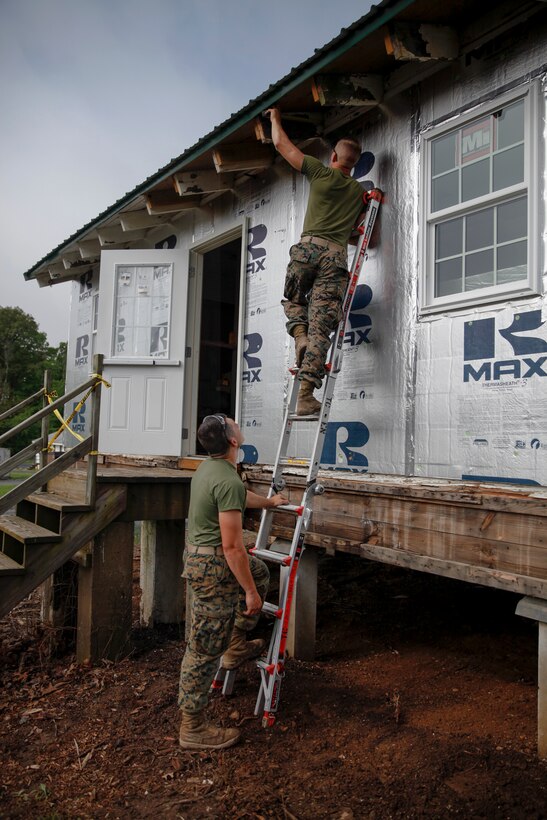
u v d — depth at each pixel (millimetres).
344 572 6387
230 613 3029
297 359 4125
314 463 3549
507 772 2678
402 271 4227
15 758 2986
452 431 3801
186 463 6270
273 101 4426
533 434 3373
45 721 3373
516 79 3609
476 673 3824
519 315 3492
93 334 9023
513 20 3615
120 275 6965
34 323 49781
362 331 4477
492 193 3707
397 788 2609
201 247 6691
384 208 4395
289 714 3340
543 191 3434
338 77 4238
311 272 4059
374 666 4027
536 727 3066
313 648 4203
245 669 3938
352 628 4832
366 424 4387
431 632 4648
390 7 3518
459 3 3629
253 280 5789
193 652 3000
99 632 4258
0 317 48375
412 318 4125
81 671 4117
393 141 4375
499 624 4750
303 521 3395
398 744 2967
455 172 3963
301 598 4164
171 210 6465
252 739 3076
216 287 8281
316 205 4090
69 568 4801
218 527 3045
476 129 3850
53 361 50312
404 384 4137
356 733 3105
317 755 2916
